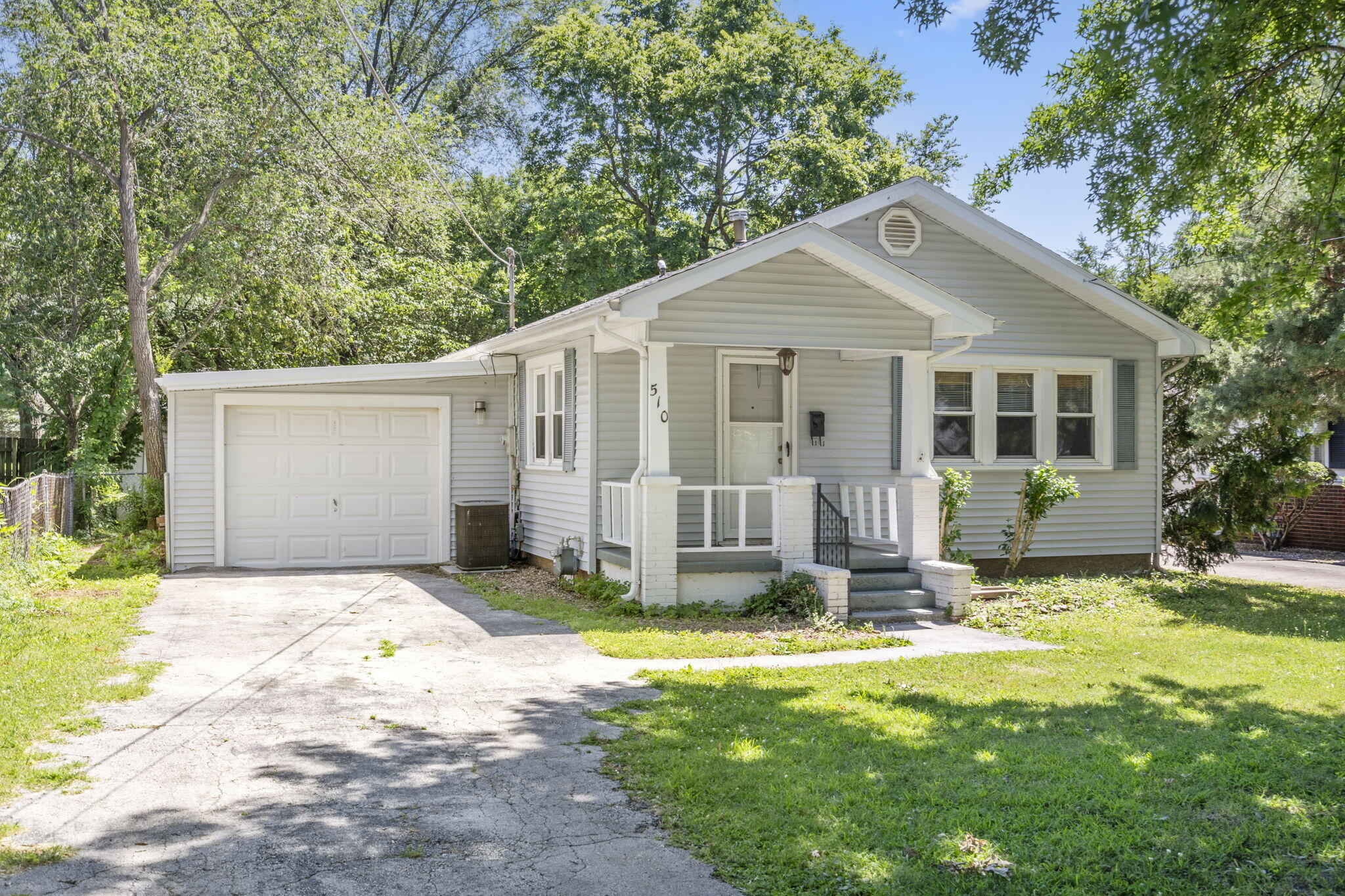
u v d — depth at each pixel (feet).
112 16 60.29
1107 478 50.98
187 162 68.69
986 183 30.73
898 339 38.47
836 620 35.47
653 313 34.27
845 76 93.40
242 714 22.52
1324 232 29.12
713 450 43.52
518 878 14.33
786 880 14.14
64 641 28.63
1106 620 37.81
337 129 69.15
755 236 89.76
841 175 83.10
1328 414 43.65
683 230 89.97
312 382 49.96
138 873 14.17
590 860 14.96
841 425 45.55
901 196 46.88
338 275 74.33
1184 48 22.00
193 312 77.00
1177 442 53.98
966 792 17.44
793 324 36.81
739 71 86.79
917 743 20.53
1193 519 50.65
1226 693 25.41
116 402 69.05
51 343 67.21
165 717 22.00
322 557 51.52
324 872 14.38
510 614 36.96
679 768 18.83
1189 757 19.52
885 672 27.89
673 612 36.09
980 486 48.85
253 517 50.57
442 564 52.65
